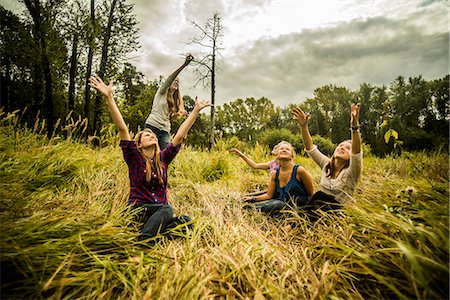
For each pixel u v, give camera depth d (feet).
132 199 8.30
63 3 28.19
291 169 10.69
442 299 3.68
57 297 4.34
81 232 5.73
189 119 9.52
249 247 6.20
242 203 11.07
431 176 9.21
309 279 5.49
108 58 33.32
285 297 4.90
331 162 9.66
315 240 7.06
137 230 7.51
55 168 10.26
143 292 4.98
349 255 5.44
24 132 12.84
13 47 27.35
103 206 8.52
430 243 4.66
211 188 13.65
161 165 8.75
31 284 4.58
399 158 17.11
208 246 6.65
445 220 4.65
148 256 5.95
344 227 6.67
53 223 5.75
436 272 3.96
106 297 4.78
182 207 10.42
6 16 27.61
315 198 8.95
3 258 4.50
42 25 27.40
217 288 5.01
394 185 8.96
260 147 24.39
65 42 29.86
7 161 9.37
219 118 175.94
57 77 33.65
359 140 8.42
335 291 4.79
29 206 6.61
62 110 35.42
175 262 5.56
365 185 10.92
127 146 8.36
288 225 8.30
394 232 5.26
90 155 12.97
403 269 4.26
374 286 4.78
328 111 166.20
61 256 5.02
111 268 5.22
